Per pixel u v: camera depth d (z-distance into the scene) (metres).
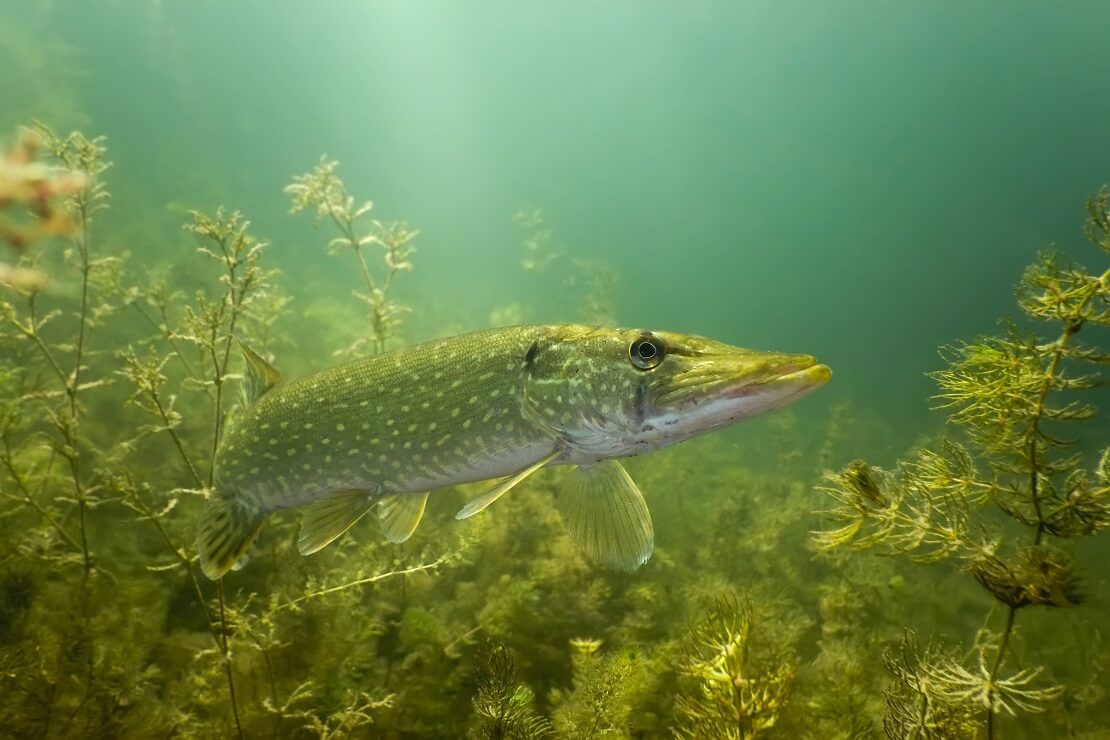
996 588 0.30
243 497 0.45
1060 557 0.29
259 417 0.45
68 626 0.48
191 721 0.48
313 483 0.44
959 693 0.31
